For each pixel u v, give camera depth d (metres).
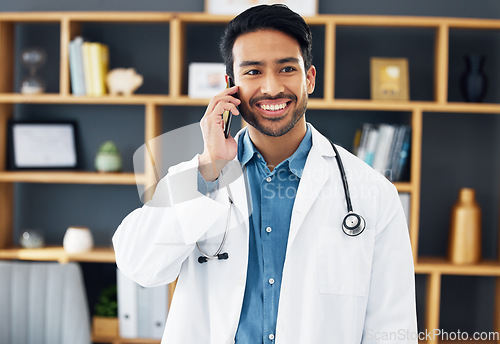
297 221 1.36
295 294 1.35
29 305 2.48
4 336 2.45
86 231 3.09
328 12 3.12
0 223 3.14
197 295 1.39
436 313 2.90
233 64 1.33
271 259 1.36
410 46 3.14
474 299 3.19
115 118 3.25
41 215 3.30
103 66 3.02
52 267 2.51
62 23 2.96
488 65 3.13
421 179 3.18
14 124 3.16
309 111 3.17
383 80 2.97
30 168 3.17
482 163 3.17
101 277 3.27
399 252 1.39
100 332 2.98
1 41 3.07
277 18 1.27
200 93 2.97
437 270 2.89
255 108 1.29
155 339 2.94
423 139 3.18
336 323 1.35
